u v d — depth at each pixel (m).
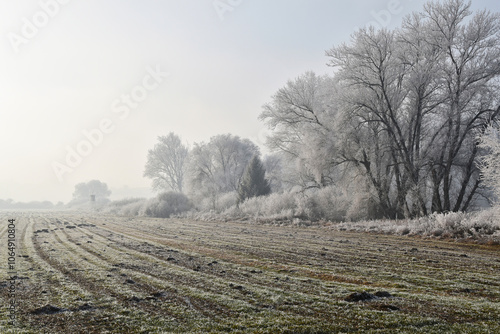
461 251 16.72
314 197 38.81
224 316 7.80
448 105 30.14
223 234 26.75
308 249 18.06
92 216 59.28
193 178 64.31
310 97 39.38
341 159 35.91
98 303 8.80
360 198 33.47
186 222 42.38
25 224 39.31
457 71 29.48
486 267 12.97
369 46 30.53
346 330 6.92
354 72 31.73
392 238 22.52
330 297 9.17
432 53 30.72
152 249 18.73
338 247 18.72
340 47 32.06
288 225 34.53
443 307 8.25
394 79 31.11
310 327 7.02
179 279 11.38
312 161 36.00
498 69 28.28
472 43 28.91
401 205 32.38
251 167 53.00
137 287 10.37
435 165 32.25
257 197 49.00
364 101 32.00
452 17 29.38
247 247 19.11
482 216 21.88
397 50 31.06
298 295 9.32
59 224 39.38
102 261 14.84
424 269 12.76
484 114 29.53
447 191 30.38
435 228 23.05
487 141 21.14
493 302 8.70
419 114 30.94
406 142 33.38
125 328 7.18
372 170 34.59
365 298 8.98
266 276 11.81
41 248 19.25
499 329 6.88
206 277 11.60
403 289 10.07
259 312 8.02
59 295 9.53
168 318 7.67
